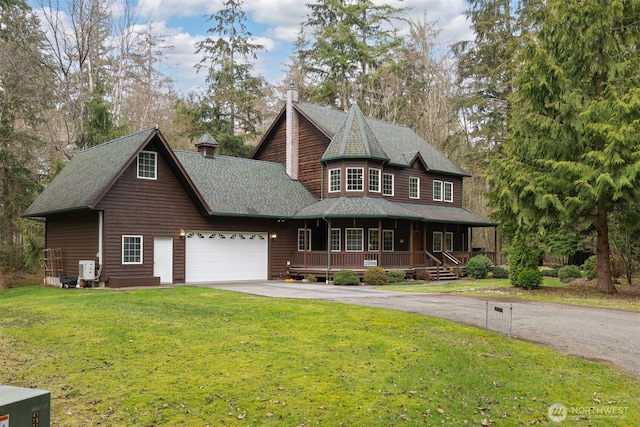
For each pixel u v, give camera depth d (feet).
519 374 27.50
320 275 84.84
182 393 23.65
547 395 24.77
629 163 55.57
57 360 29.04
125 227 70.49
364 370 27.45
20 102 100.01
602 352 31.60
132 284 69.62
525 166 63.41
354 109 95.76
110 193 69.00
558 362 29.37
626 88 59.82
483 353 31.14
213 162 90.27
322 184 93.91
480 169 136.77
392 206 89.81
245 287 70.74
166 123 140.05
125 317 41.81
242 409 21.95
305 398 23.30
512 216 65.10
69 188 74.95
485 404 23.66
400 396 23.90
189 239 78.59
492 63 137.18
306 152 99.45
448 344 33.12
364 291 65.62
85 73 114.21
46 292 65.72
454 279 94.38
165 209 75.25
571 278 84.38
